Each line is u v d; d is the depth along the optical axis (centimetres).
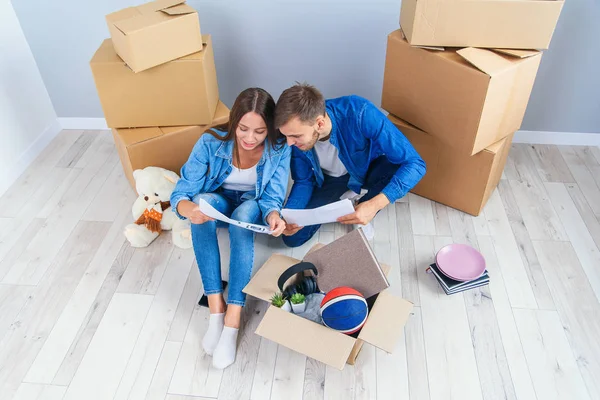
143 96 194
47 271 189
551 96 232
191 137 207
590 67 220
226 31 228
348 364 157
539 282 181
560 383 151
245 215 168
